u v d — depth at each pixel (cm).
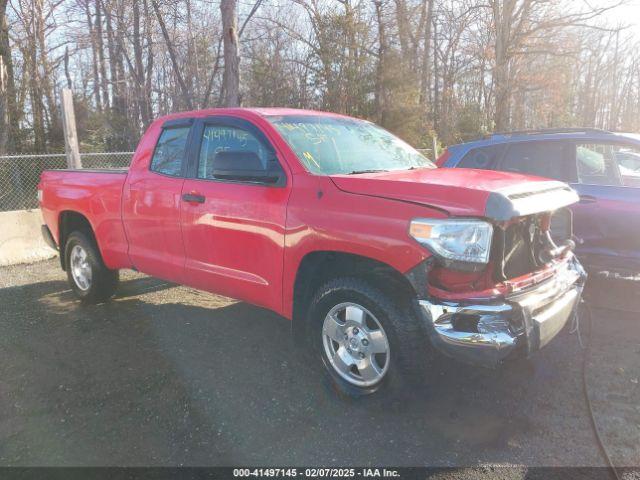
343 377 348
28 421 336
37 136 2105
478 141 649
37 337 478
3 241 802
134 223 484
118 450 303
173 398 359
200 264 429
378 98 2327
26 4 2233
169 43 2288
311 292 370
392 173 373
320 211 341
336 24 2203
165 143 473
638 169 563
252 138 404
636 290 582
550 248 357
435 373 335
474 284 302
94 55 2859
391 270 322
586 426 318
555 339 448
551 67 2880
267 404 349
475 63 3328
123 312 542
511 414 333
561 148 586
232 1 1197
